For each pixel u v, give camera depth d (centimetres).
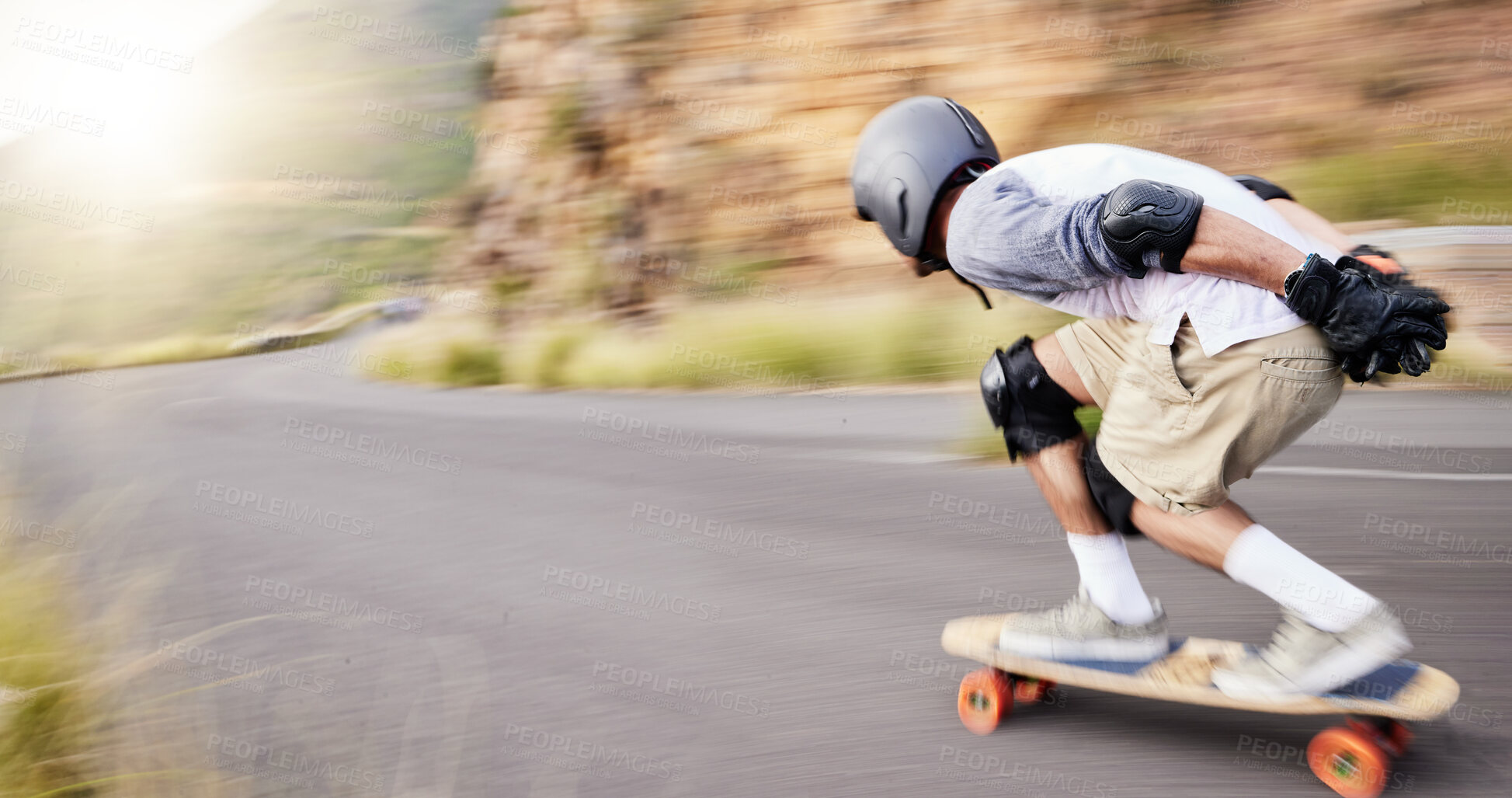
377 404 990
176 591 369
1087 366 209
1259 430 180
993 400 223
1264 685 196
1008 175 191
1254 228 172
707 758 234
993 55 1098
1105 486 208
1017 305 785
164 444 692
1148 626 220
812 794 216
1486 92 903
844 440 559
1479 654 249
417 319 1441
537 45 1377
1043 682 246
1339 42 965
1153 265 176
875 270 1106
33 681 245
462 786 227
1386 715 184
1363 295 163
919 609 312
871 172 203
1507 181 841
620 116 1277
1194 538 195
